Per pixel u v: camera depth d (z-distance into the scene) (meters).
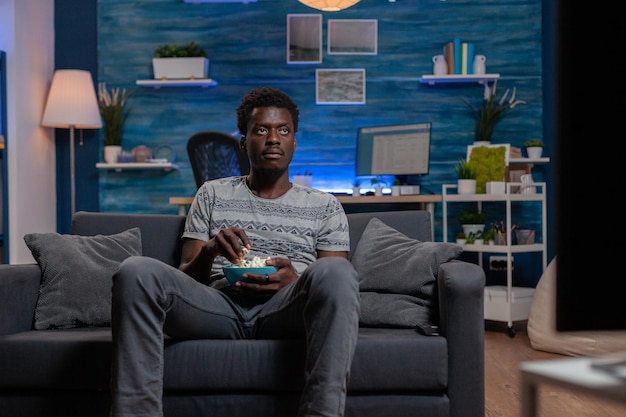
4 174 4.55
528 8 5.14
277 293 1.95
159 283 1.71
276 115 2.23
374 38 5.18
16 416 1.91
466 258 5.21
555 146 0.68
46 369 1.88
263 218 2.22
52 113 4.86
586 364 0.75
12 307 2.10
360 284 2.31
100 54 5.24
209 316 1.86
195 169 4.15
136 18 5.23
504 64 5.15
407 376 1.85
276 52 5.21
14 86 4.63
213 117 5.21
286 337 1.92
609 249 0.67
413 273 2.22
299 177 4.87
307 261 2.21
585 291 0.67
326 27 5.20
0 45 4.64
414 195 4.53
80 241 2.33
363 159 5.03
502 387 2.83
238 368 1.84
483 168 4.73
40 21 5.03
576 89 0.66
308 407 1.62
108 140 5.13
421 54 5.18
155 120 5.23
